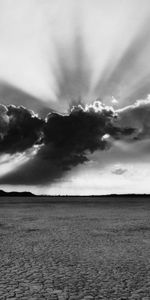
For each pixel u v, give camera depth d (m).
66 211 56.62
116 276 12.10
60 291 10.30
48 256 15.88
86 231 26.17
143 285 10.95
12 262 14.51
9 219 38.38
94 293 10.11
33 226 30.22
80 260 14.94
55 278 11.84
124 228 28.41
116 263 14.29
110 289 10.52
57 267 13.55
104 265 13.91
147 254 16.38
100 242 20.36
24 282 11.30
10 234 24.31
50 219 38.38
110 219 38.28
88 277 11.95
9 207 75.19
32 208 69.50
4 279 11.70
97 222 34.34
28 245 19.20
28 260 14.94
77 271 12.85
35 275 12.25
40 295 9.90
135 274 12.38
